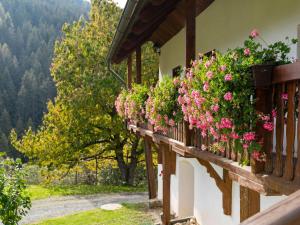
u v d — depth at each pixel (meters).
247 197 5.30
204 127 4.16
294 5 4.75
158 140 8.02
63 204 16.77
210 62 3.74
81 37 20.52
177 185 10.95
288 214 0.74
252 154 3.19
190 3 5.34
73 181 24.70
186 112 4.73
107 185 23.09
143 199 17.45
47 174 22.39
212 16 7.93
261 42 5.68
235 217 6.51
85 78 19.53
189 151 5.39
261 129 3.13
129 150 23.11
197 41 9.00
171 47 11.55
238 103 3.18
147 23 7.20
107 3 21.06
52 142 21.30
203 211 8.55
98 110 20.59
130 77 12.38
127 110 10.49
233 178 3.71
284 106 2.94
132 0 5.69
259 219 0.76
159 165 13.57
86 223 12.52
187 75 4.72
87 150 22.59
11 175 6.23
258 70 2.98
